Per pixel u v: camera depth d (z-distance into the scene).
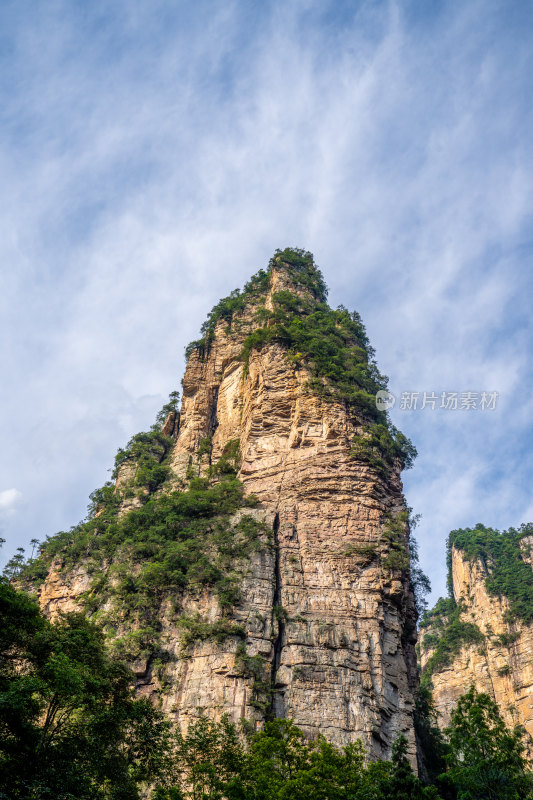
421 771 66.81
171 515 84.62
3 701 38.16
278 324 96.31
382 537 75.00
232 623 67.75
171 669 66.62
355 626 68.69
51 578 85.25
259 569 72.56
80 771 39.72
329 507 76.88
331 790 42.09
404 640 75.62
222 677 64.19
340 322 104.12
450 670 138.25
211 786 45.03
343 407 85.00
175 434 109.81
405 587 76.25
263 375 90.19
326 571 72.44
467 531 170.62
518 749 50.34
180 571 74.31
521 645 130.88
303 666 65.25
